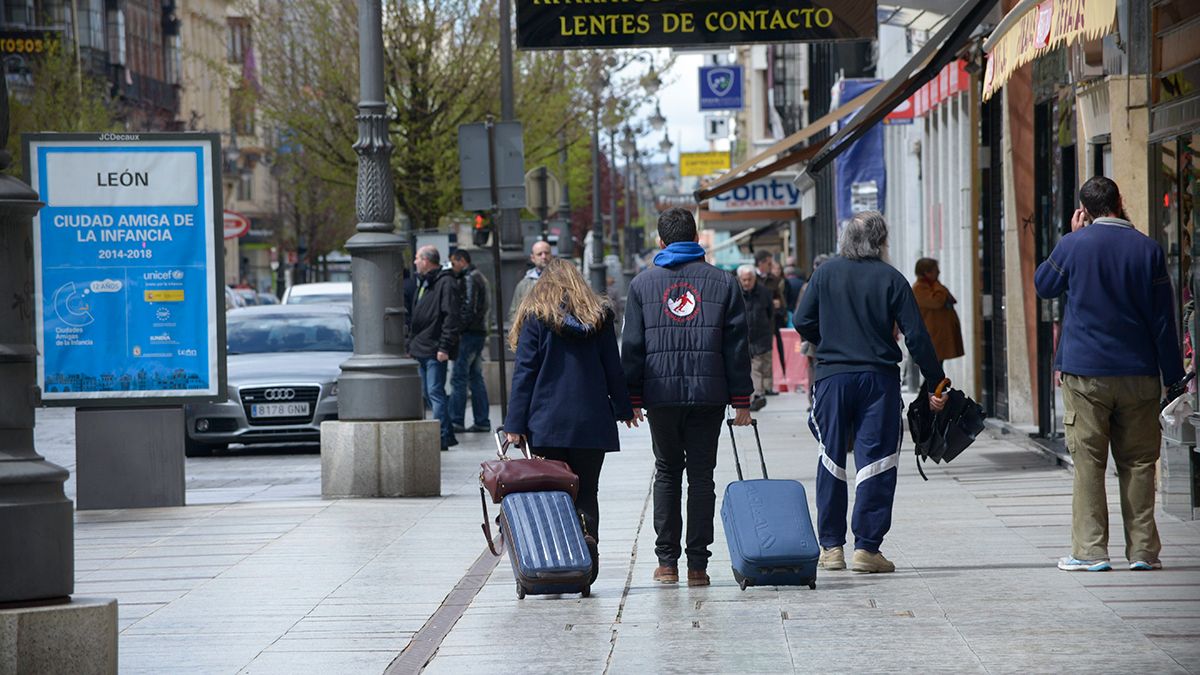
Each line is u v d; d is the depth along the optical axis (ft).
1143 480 77.66
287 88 315.37
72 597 54.80
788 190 382.42
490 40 304.30
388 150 124.47
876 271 80.89
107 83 521.65
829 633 66.18
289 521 108.47
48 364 118.52
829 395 81.15
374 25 124.16
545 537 76.38
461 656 64.34
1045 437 140.15
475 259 260.21
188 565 90.12
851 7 135.13
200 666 63.72
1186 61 90.38
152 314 119.24
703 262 79.46
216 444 176.76
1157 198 96.17
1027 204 151.84
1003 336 159.12
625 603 74.95
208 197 119.44
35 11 469.98
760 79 557.74
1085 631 64.54
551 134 314.55
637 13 135.44
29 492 53.26
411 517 109.40
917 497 109.19
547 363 78.89
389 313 123.44
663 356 78.23
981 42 154.20
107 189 118.73
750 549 75.77
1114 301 76.54
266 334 189.78
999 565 81.05
